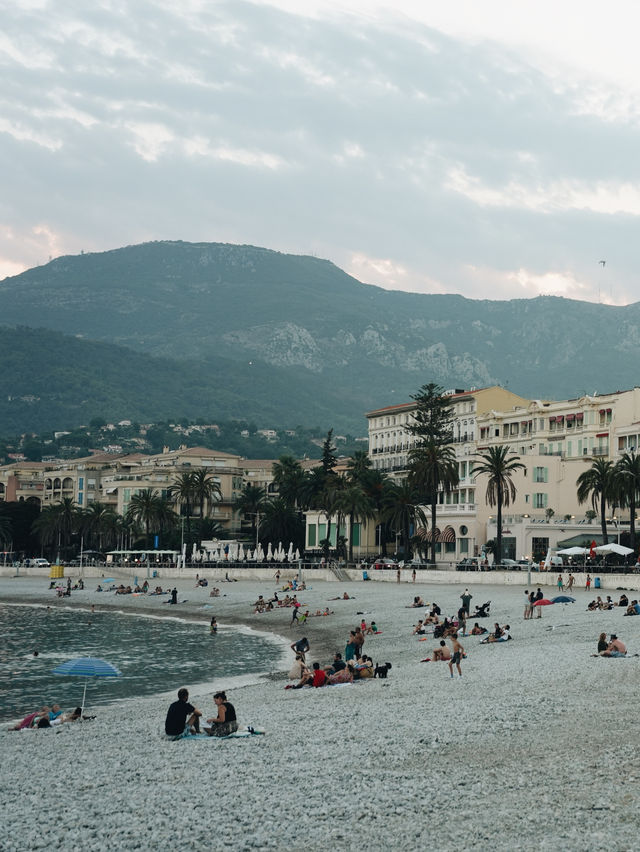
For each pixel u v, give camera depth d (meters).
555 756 28.62
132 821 24.97
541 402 165.12
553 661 50.59
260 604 103.00
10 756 33.66
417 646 66.56
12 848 23.39
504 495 146.75
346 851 22.11
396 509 149.75
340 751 31.20
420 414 176.62
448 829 22.95
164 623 99.44
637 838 21.70
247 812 25.17
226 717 34.88
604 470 117.94
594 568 104.25
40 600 133.62
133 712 44.97
